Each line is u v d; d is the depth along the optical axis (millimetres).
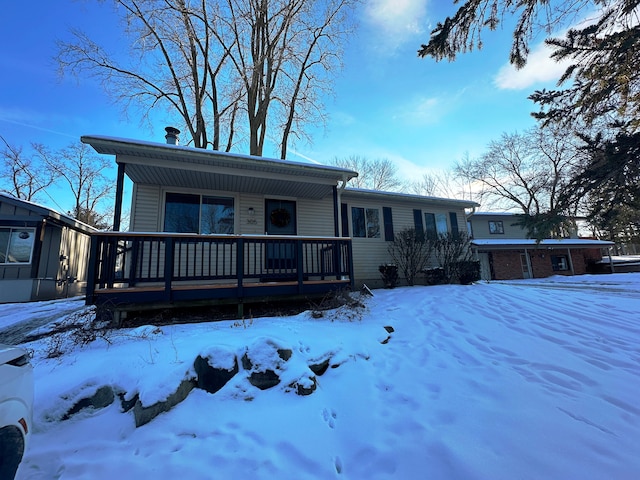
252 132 11383
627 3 4730
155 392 2625
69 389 2639
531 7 4664
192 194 7598
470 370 3377
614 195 7137
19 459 1537
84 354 3326
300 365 3193
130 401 2664
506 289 8125
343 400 2895
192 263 7219
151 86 11656
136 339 3783
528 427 2346
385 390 3074
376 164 29297
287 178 6996
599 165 6867
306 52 12289
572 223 8008
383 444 2270
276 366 3123
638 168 6324
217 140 11898
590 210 7699
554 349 3867
